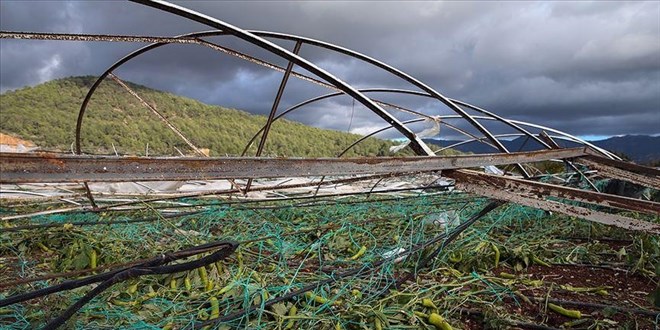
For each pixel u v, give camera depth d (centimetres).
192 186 1359
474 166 340
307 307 381
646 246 552
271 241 581
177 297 412
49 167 178
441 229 651
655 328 375
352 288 435
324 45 473
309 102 725
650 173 443
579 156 449
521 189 346
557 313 401
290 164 245
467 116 496
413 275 469
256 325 351
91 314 371
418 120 839
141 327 344
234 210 768
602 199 344
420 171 310
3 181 168
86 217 801
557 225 757
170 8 309
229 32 320
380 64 493
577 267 549
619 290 472
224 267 485
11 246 605
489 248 576
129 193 1002
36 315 362
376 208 874
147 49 494
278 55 324
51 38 334
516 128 689
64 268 512
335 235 616
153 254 556
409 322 367
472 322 391
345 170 267
